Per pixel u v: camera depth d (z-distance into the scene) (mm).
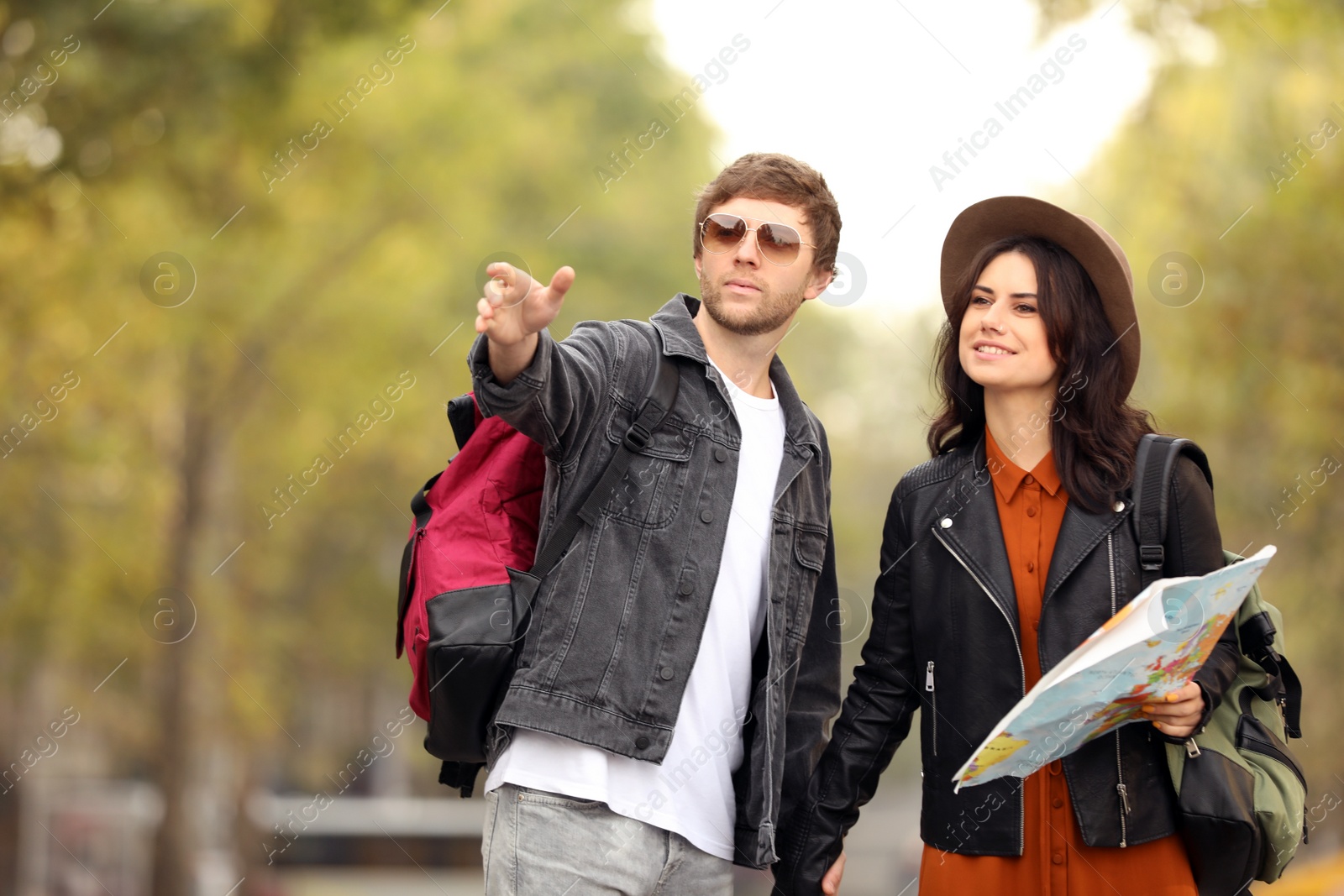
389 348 51406
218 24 34156
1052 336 10648
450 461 10859
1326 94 38000
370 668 69125
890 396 75875
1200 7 36719
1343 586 40188
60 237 38500
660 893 10344
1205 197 39781
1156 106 38938
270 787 67625
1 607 47281
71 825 74812
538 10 59281
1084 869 10266
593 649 9992
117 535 49156
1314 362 38750
